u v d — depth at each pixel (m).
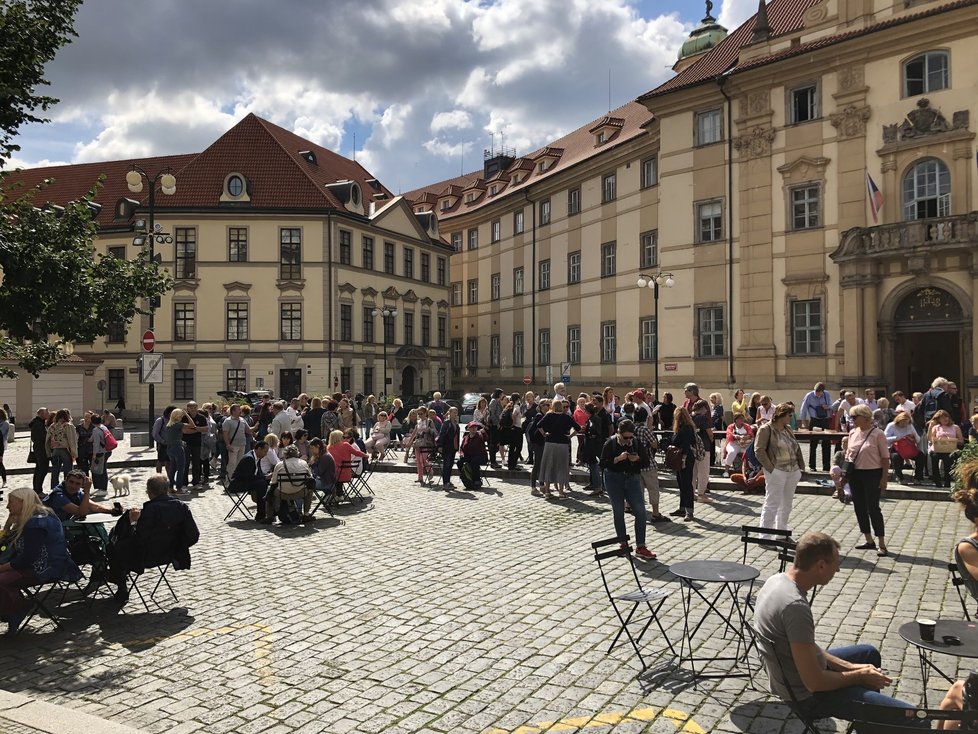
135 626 7.61
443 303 56.62
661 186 33.84
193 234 45.44
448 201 64.12
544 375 47.78
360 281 48.28
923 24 25.95
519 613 7.85
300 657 6.65
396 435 25.50
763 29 30.56
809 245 29.00
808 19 29.34
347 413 20.88
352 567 9.98
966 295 24.84
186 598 8.59
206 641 7.11
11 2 12.20
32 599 7.84
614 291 40.78
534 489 16.69
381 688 5.94
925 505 14.20
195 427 17.88
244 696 5.82
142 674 6.31
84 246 13.91
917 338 31.33
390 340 51.06
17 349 14.58
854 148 27.86
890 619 7.39
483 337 55.53
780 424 10.57
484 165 62.94
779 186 29.86
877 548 10.54
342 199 47.69
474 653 6.69
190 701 5.74
